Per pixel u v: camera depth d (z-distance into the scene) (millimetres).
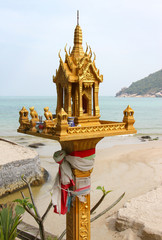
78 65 4891
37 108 121000
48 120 4504
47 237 5742
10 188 15000
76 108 5066
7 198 14531
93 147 4906
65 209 4742
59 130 4211
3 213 4582
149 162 20750
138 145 30422
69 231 5141
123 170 18672
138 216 9227
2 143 20422
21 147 19281
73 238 5012
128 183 15797
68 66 5059
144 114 86625
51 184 16703
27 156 16578
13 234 4586
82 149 4766
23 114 5285
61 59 5062
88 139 4660
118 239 8781
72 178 4793
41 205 13391
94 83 5102
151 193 11656
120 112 95625
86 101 5203
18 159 15641
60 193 4730
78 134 4332
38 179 16641
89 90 5141
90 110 5172
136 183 15734
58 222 11406
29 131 4895
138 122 64312
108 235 9219
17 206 4379
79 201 4930
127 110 4812
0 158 15766
